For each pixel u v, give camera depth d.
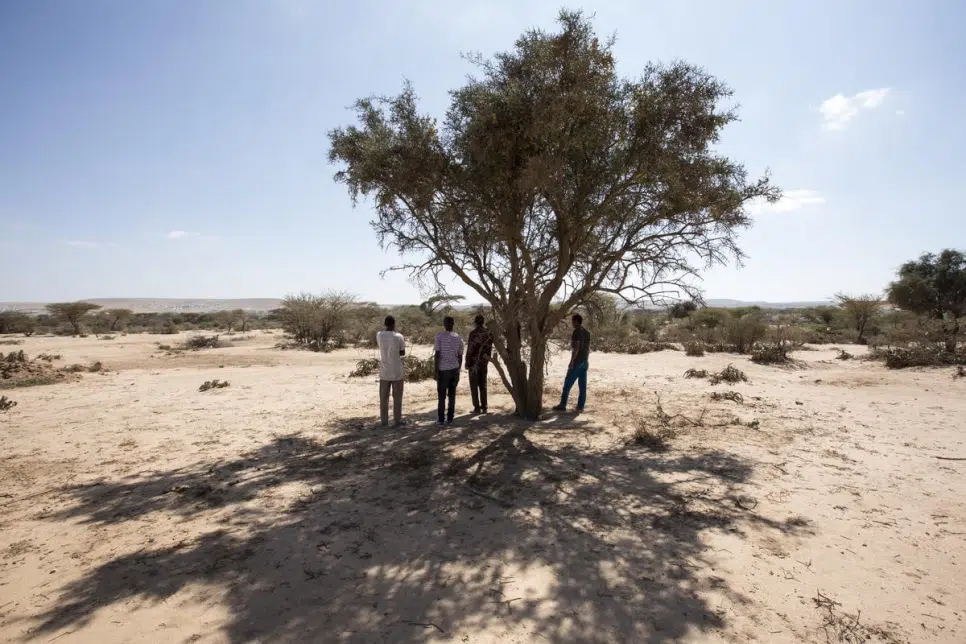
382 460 6.23
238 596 3.24
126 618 3.00
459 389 12.19
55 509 4.79
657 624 2.90
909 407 9.48
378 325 27.83
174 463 6.23
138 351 23.22
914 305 36.19
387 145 7.24
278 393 11.65
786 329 22.86
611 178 7.14
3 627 2.94
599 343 22.20
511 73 6.74
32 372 14.07
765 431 7.63
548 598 3.18
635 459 6.21
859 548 3.87
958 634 2.82
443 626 2.89
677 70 6.65
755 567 3.57
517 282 7.92
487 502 4.85
